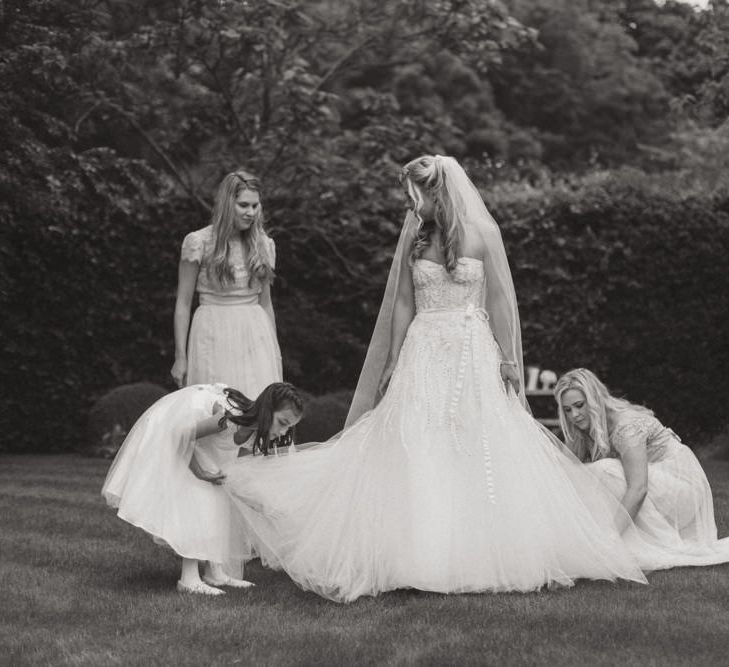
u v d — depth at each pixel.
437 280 4.99
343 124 15.98
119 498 4.70
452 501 4.62
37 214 10.27
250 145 11.79
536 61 21.86
